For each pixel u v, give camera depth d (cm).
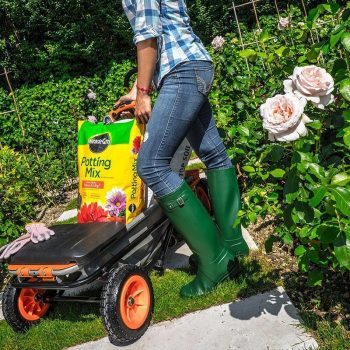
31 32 1183
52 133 723
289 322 296
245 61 543
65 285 303
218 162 351
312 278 261
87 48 1134
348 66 261
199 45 313
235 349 286
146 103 305
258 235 409
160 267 375
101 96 961
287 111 231
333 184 228
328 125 293
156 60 299
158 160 311
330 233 230
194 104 308
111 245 320
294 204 253
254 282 339
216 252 334
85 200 351
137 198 342
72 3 1125
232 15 1193
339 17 301
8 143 909
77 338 321
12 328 337
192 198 321
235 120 432
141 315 316
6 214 463
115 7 1147
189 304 331
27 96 976
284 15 575
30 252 310
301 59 293
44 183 630
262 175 306
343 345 266
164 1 300
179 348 296
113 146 345
